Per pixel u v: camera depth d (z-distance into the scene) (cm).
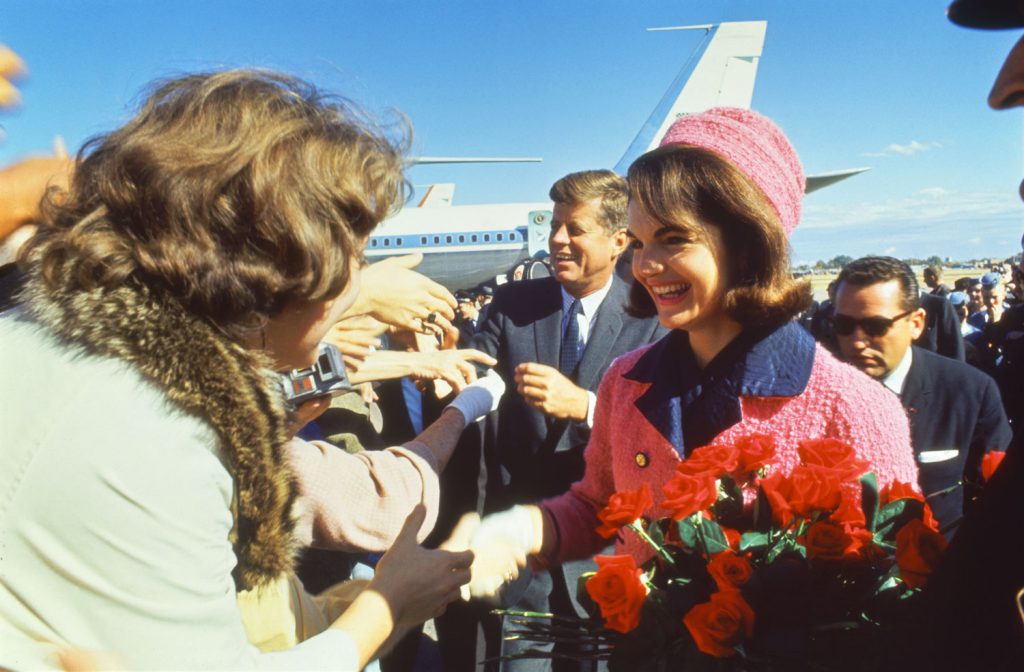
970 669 73
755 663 96
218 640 83
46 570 76
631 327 251
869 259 241
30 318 85
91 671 76
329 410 225
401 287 186
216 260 80
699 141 130
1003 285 848
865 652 95
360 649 105
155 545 77
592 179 253
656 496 149
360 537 147
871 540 106
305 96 93
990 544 73
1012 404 323
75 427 76
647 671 105
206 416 81
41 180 112
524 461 248
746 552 109
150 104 88
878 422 130
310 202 83
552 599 227
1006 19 67
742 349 138
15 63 88
